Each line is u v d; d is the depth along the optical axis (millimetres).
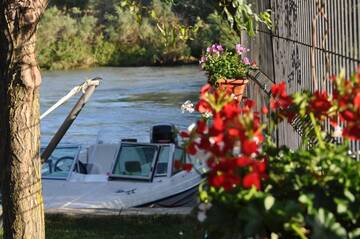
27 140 8312
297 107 5684
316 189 4965
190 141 5129
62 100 11617
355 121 5051
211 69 19062
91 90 11406
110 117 41625
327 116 5633
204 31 36719
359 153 6715
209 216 4852
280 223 4633
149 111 44031
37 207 8445
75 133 35219
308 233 4805
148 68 82938
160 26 11234
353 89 5227
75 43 89125
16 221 8375
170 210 12922
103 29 90375
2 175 8438
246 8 9672
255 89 18625
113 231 12125
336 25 8898
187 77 67562
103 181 16125
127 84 61875
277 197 5070
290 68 12680
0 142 8414
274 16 14883
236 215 4793
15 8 8070
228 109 5074
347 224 4875
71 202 14531
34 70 8242
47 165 16922
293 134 11086
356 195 4844
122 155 16656
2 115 8344
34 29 8180
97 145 18656
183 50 82562
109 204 14477
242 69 18953
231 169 4812
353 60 8141
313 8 10328
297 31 11820
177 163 5754
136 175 16172
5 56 8195
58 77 75438
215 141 4938
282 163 5215
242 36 23219
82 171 17484
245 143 4812
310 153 5164
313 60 10195
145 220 12562
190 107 18500
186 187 15023
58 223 12656
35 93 8320
